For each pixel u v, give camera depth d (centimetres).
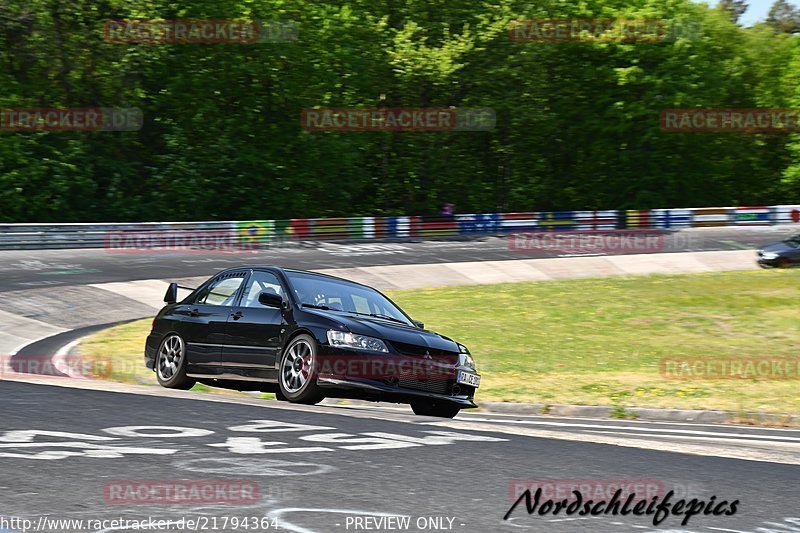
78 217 7244
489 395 2266
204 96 7806
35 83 7638
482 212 9350
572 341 3225
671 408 2114
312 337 1587
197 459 954
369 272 4928
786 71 11144
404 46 8175
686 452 1226
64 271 4419
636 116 9231
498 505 820
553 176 9975
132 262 4872
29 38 7362
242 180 7831
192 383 1847
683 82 9044
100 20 7544
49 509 737
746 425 2003
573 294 4384
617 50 9188
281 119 8250
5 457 924
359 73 8338
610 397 2236
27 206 7088
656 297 4278
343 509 775
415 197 9225
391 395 1574
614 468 1044
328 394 1585
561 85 9444
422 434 1212
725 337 3353
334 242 6275
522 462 1043
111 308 3709
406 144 8975
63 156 7156
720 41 10606
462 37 8312
